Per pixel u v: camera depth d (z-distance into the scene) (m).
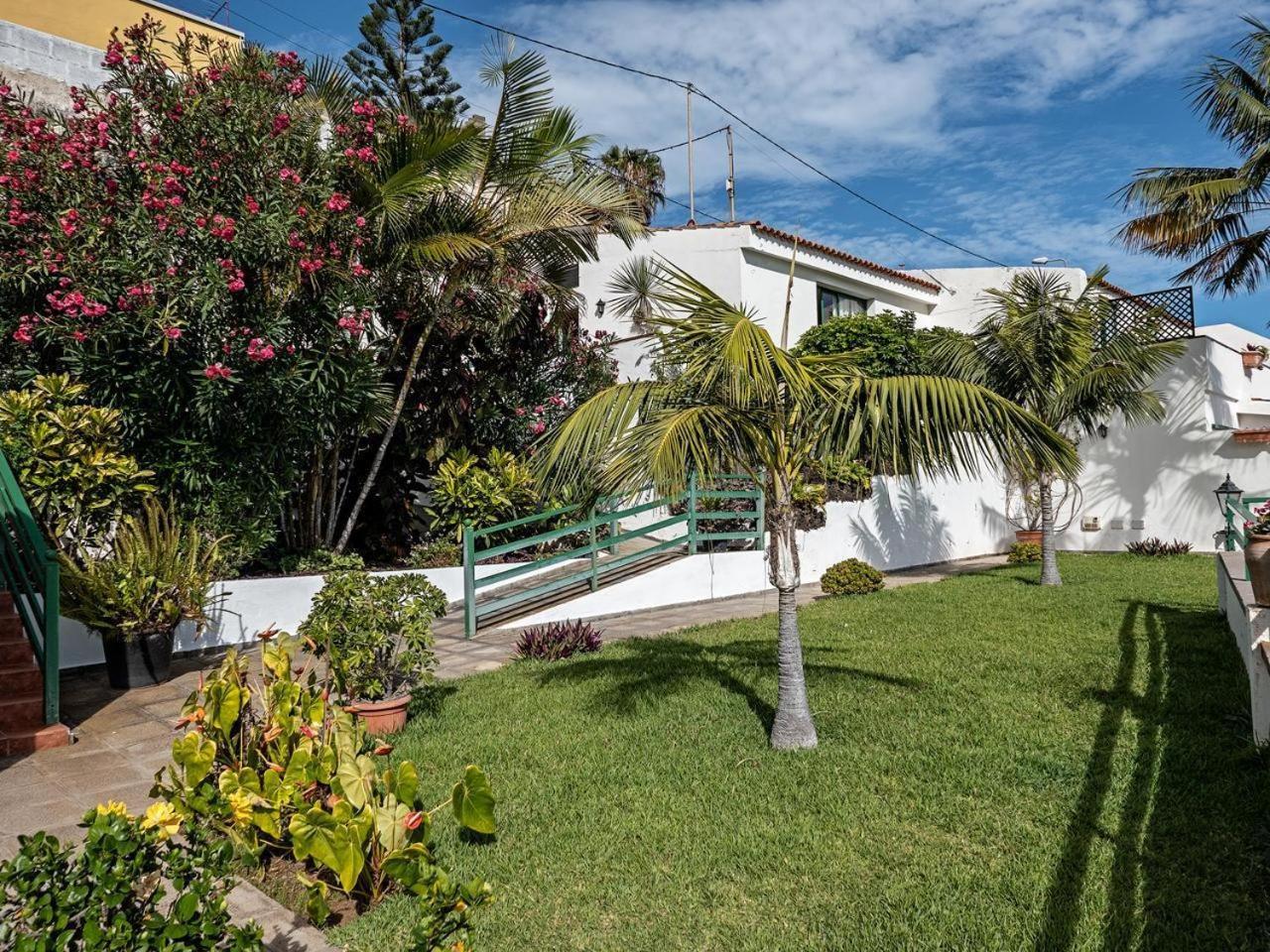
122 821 2.81
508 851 4.62
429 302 12.15
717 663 8.88
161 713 7.46
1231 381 20.94
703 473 5.76
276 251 9.21
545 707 7.39
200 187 9.30
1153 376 15.32
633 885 4.23
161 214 8.83
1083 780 5.37
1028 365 13.23
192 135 9.34
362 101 10.92
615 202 12.35
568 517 14.05
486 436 14.23
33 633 6.96
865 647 9.52
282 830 4.34
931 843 4.62
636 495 5.68
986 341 13.59
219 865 2.92
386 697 6.79
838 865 4.39
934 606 12.17
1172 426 19.45
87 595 7.98
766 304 18.92
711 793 5.37
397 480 13.77
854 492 17.11
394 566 12.92
